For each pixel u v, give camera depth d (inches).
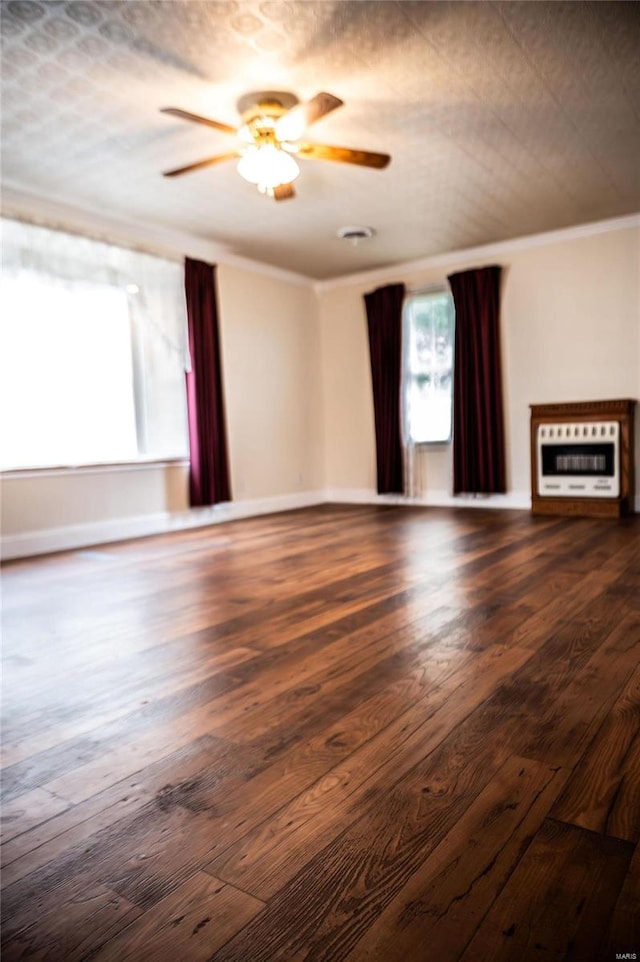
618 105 127.3
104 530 184.1
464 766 55.6
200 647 89.3
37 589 128.5
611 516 196.5
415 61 110.7
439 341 239.5
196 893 41.3
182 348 204.4
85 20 97.0
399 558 144.6
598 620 93.8
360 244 217.9
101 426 181.8
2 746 62.4
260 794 52.5
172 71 111.7
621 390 205.6
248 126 124.3
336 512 235.9
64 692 75.4
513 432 226.2
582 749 57.7
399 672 77.2
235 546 170.1
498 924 37.8
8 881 42.8
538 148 146.9
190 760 58.5
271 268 243.1
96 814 50.4
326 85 117.7
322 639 90.4
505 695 69.6
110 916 39.4
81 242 176.4
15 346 162.1
